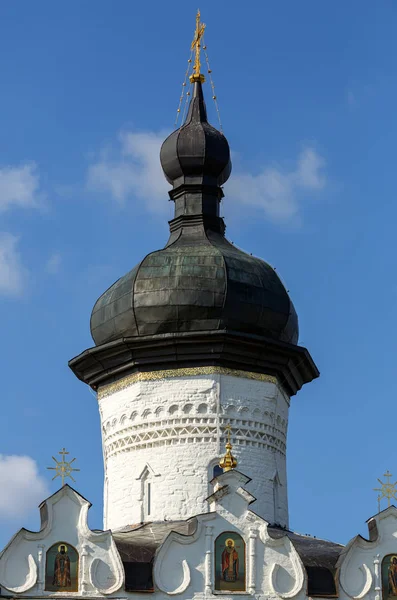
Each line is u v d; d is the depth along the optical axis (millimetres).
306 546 82938
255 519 80062
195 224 91875
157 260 88938
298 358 89188
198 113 94875
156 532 83188
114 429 88375
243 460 86688
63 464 80625
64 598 77250
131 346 87312
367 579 80125
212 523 79688
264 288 88562
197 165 92750
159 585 78312
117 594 77688
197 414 86625
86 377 90000
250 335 87188
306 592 79250
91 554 78312
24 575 77562
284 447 89562
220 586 78938
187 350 87000
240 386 87500
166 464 86312
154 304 87625
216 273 88000
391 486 82875
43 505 79000
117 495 87375
